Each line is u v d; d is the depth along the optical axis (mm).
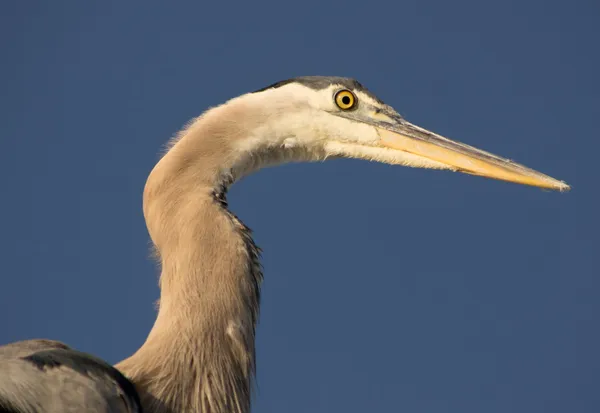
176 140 11258
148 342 9930
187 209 10586
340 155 12086
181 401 9664
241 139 11258
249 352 10180
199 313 10008
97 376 9234
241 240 10516
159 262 10844
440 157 12391
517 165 12484
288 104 11734
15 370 9242
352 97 12141
